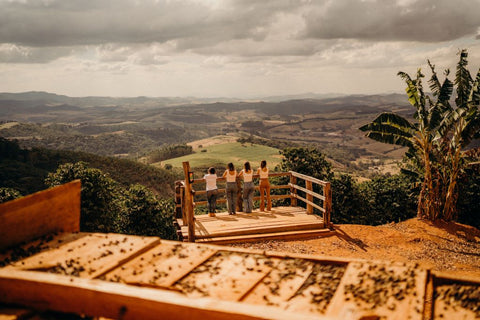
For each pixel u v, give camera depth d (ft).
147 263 6.48
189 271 6.25
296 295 5.47
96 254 6.57
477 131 43.91
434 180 47.06
